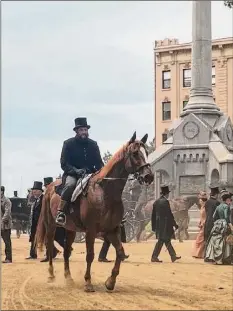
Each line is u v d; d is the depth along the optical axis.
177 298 11.23
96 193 11.99
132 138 12.06
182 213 34.31
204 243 21.08
